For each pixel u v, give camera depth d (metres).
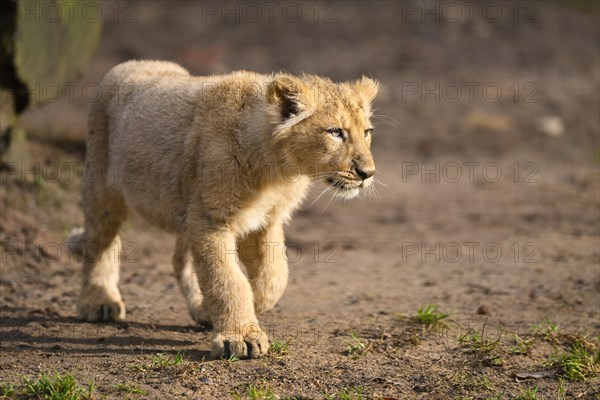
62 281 12.55
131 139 10.18
